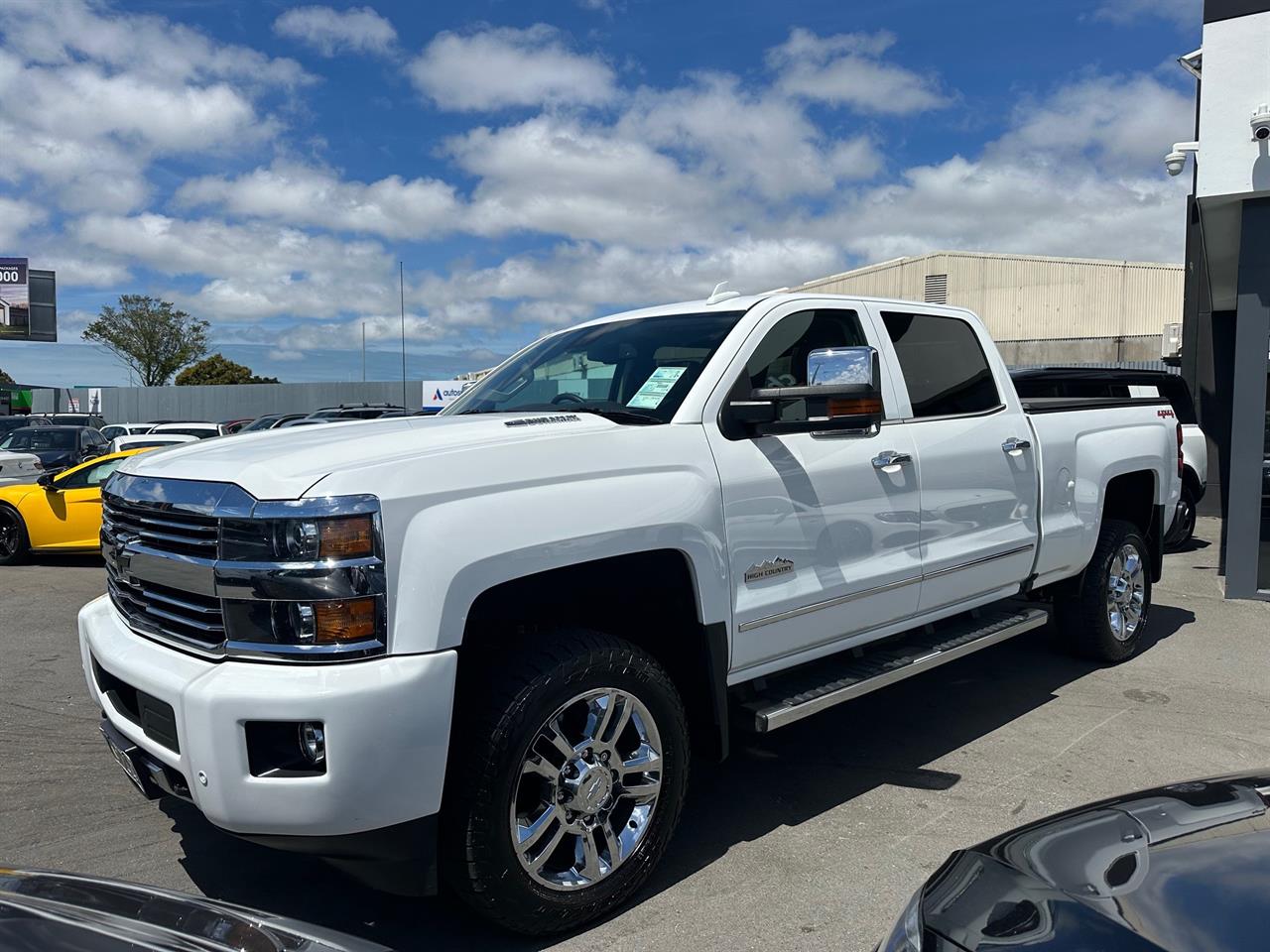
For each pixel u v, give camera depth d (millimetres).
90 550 10766
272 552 2555
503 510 2795
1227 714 5062
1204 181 7652
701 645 3322
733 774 4289
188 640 2754
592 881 2955
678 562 3277
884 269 30328
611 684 2975
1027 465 4895
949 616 4543
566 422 3258
